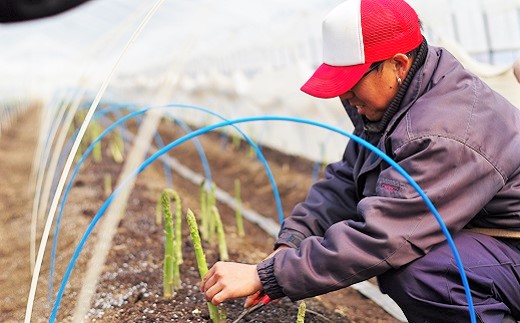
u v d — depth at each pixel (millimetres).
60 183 2006
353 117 2283
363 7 1867
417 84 1918
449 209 1807
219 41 10938
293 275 1848
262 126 8398
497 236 2004
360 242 1813
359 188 2188
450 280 1890
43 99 23875
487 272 1911
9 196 5750
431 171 1784
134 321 2383
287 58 8852
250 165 7391
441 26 4918
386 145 1967
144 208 4574
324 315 2553
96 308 2580
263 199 5742
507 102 1984
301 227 2271
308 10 7551
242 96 8992
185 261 3109
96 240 3662
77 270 3191
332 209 2297
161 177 6926
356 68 1878
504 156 1829
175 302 2547
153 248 3443
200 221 4031
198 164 8219
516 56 4719
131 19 4957
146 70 17031
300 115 7047
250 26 9453
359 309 2846
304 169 6629
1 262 3645
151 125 3277
